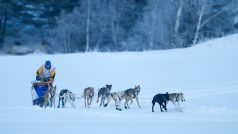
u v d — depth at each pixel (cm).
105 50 12062
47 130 2394
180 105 3506
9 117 2964
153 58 7275
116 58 7531
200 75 5253
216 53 7294
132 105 3719
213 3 10594
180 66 6125
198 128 2433
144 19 11544
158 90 4416
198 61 6556
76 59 7644
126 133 2297
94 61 7300
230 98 3659
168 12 10819
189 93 4047
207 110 3184
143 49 11288
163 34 10962
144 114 3094
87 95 3694
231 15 11062
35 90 3788
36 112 3219
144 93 4297
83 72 6109
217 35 11031
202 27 11031
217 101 3547
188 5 10631
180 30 11194
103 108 3578
